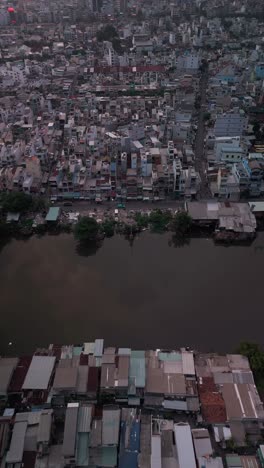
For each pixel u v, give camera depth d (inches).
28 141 5654.5
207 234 4239.7
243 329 3112.7
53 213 4330.7
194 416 2425.0
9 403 2496.3
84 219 4099.4
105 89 7790.4
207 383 2544.3
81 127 5905.5
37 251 4082.2
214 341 3009.4
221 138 5418.3
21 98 7042.3
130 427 2278.5
